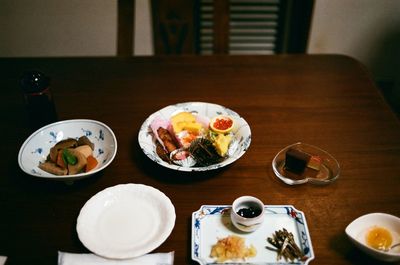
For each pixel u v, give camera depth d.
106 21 1.41
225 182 0.66
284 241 0.55
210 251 0.55
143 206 0.61
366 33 1.48
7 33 1.43
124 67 0.98
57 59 1.02
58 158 0.67
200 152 0.69
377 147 0.72
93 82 0.93
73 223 0.60
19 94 0.89
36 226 0.59
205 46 1.45
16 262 0.54
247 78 0.93
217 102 0.85
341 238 0.57
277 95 0.87
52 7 1.38
